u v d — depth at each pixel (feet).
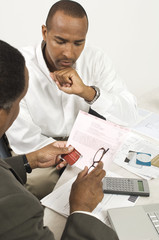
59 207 3.15
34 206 2.25
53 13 4.05
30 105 4.96
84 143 3.67
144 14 7.49
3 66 2.10
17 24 7.55
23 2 7.24
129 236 2.73
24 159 3.87
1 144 4.38
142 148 4.13
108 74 5.38
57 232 2.89
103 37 7.92
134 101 5.14
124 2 7.39
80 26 4.00
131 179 3.47
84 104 5.23
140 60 8.14
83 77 5.25
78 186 3.07
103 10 7.54
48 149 3.90
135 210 3.01
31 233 2.17
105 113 4.82
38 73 4.89
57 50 4.23
